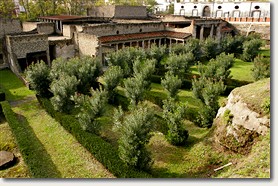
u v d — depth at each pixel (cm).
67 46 4366
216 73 3088
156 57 3722
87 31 4344
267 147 1366
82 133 1958
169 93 2552
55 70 2783
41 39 3931
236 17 7238
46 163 1761
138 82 2423
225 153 1678
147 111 1762
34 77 2672
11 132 2134
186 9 8550
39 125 2303
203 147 1795
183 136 1906
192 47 4344
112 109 2634
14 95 3014
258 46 4747
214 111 2088
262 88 1762
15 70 3728
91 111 2027
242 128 1630
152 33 5278
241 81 3114
